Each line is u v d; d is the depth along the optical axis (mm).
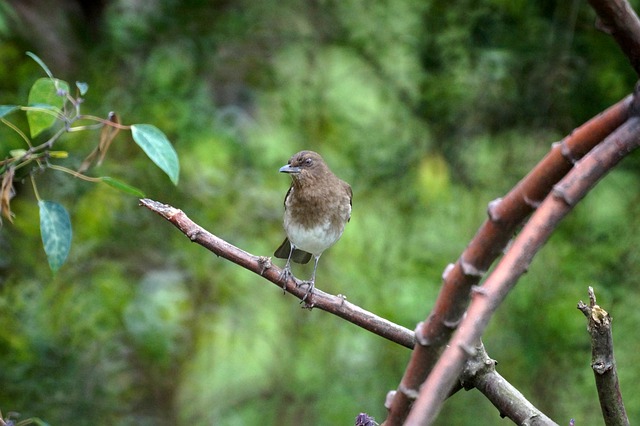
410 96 12836
